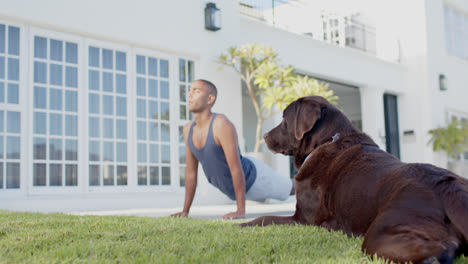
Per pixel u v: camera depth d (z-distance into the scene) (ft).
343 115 8.15
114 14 22.40
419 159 42.55
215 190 25.52
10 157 18.81
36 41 20.12
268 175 16.17
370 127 38.96
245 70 27.48
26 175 19.10
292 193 17.21
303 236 6.86
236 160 12.77
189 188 13.53
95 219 10.16
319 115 7.63
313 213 7.93
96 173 21.34
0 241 6.61
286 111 8.73
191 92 12.82
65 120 20.59
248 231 7.54
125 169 22.43
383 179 6.22
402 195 5.54
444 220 5.11
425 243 4.67
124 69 23.07
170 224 8.80
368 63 38.60
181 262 4.95
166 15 24.58
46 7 20.03
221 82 27.07
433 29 44.16
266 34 30.22
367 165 6.77
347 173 7.01
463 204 5.09
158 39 24.11
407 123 43.37
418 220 5.11
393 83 41.52
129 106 22.97
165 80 24.76
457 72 47.09
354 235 6.74
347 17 43.55
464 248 5.05
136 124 23.15
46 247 6.10
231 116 27.32
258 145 26.58
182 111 25.38
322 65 34.06
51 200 19.13
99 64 22.13
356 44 43.96
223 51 27.32
